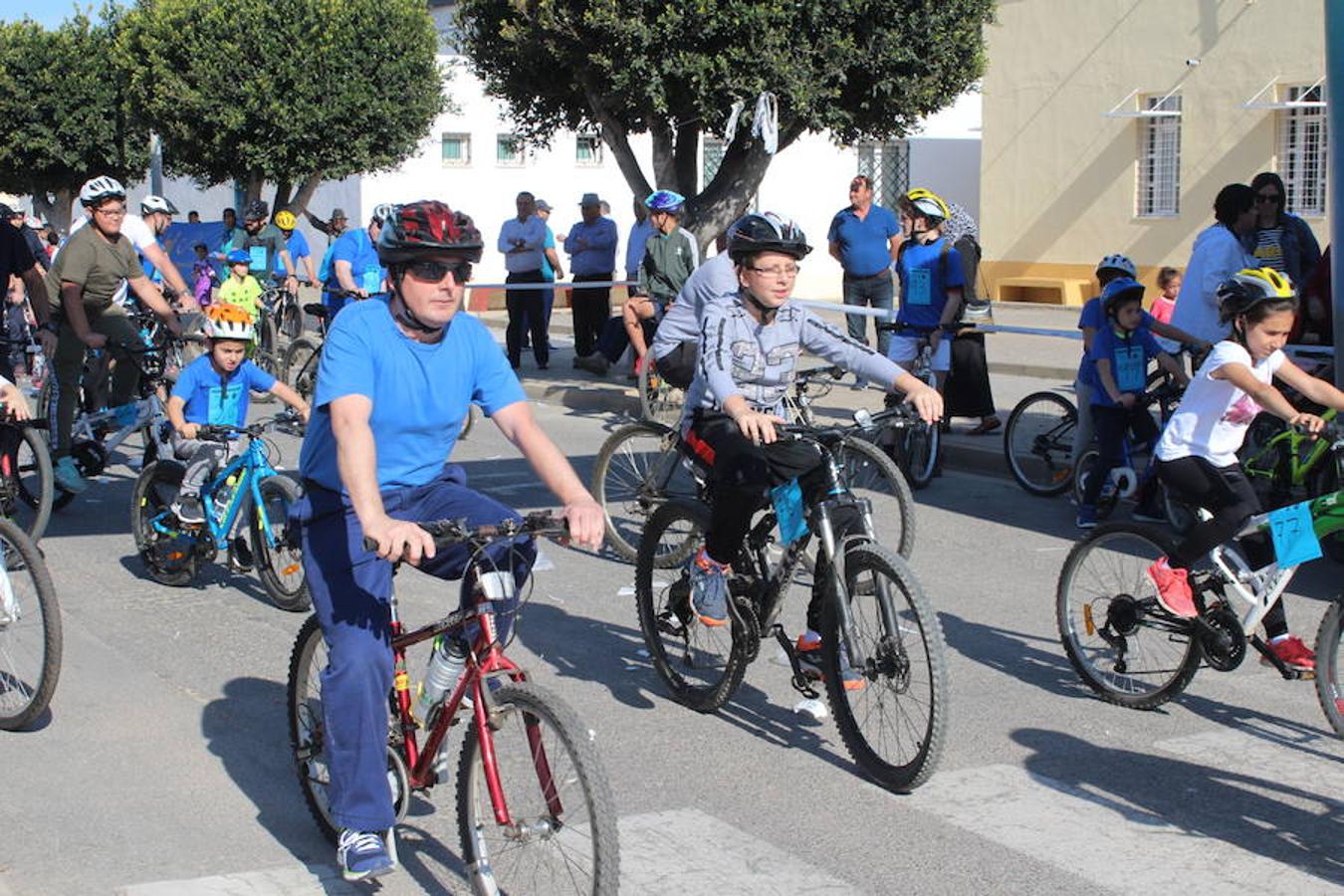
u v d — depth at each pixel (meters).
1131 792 5.21
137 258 9.54
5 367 8.81
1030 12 25.39
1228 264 9.47
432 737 4.20
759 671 6.59
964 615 7.48
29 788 5.15
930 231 11.30
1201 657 5.90
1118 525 6.09
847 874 4.53
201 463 7.66
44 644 5.54
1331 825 4.93
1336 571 8.32
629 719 5.96
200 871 4.50
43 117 31.70
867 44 13.70
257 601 7.69
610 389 15.09
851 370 5.63
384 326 4.11
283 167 24.89
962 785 5.26
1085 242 25.00
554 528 3.79
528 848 3.95
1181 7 23.30
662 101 13.44
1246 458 8.50
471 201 28.23
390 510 4.24
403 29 25.17
